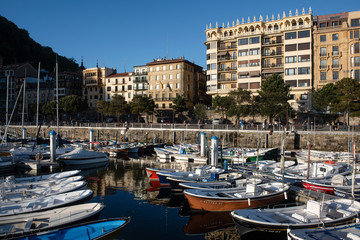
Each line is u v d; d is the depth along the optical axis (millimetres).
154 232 15477
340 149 44438
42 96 105750
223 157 37938
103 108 79062
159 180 24703
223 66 80625
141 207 19594
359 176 23562
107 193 23094
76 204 16422
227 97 64188
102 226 13281
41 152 38219
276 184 20672
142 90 92938
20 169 32750
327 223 13773
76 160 35375
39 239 12078
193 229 15898
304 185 22188
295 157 41812
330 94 59875
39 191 18500
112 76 99812
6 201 16609
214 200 17438
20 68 113312
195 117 72438
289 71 70562
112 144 53000
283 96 58438
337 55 66938
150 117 88500
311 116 63844
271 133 47969
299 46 69625
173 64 87438
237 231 15484
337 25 68562
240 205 17562
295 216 14438
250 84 75062
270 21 74812
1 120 98375
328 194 20016
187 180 22594
